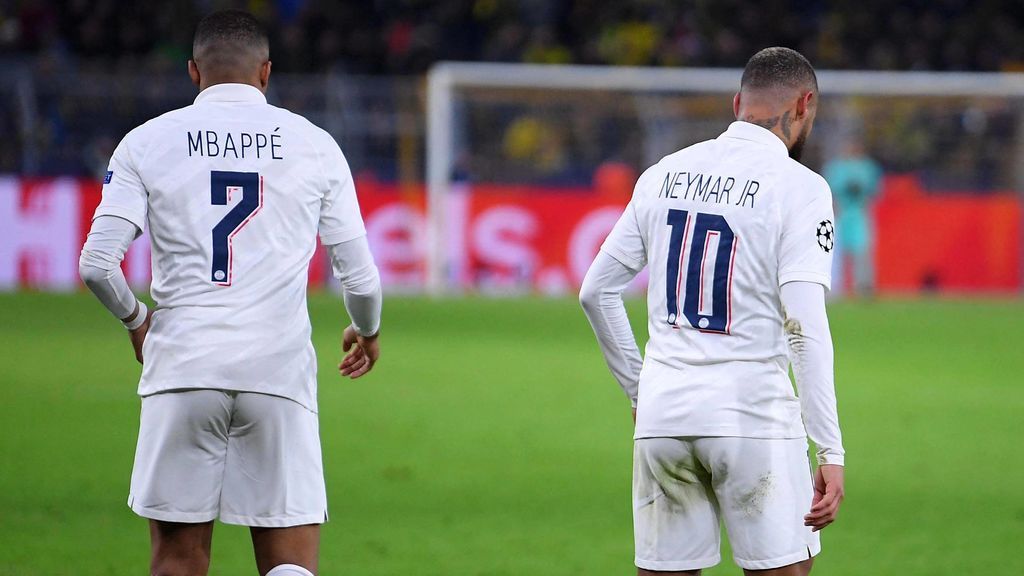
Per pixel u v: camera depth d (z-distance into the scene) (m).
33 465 27.39
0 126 71.38
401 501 25.33
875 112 79.56
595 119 78.44
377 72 84.06
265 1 86.81
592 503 25.47
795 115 13.81
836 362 45.91
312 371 14.30
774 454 13.23
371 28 89.00
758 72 13.81
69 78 72.31
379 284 14.66
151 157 13.92
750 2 91.19
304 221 14.16
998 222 75.00
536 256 72.88
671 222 13.66
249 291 13.88
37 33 82.88
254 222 13.98
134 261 68.62
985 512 25.16
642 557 13.89
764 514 13.20
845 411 36.28
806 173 13.31
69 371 39.59
